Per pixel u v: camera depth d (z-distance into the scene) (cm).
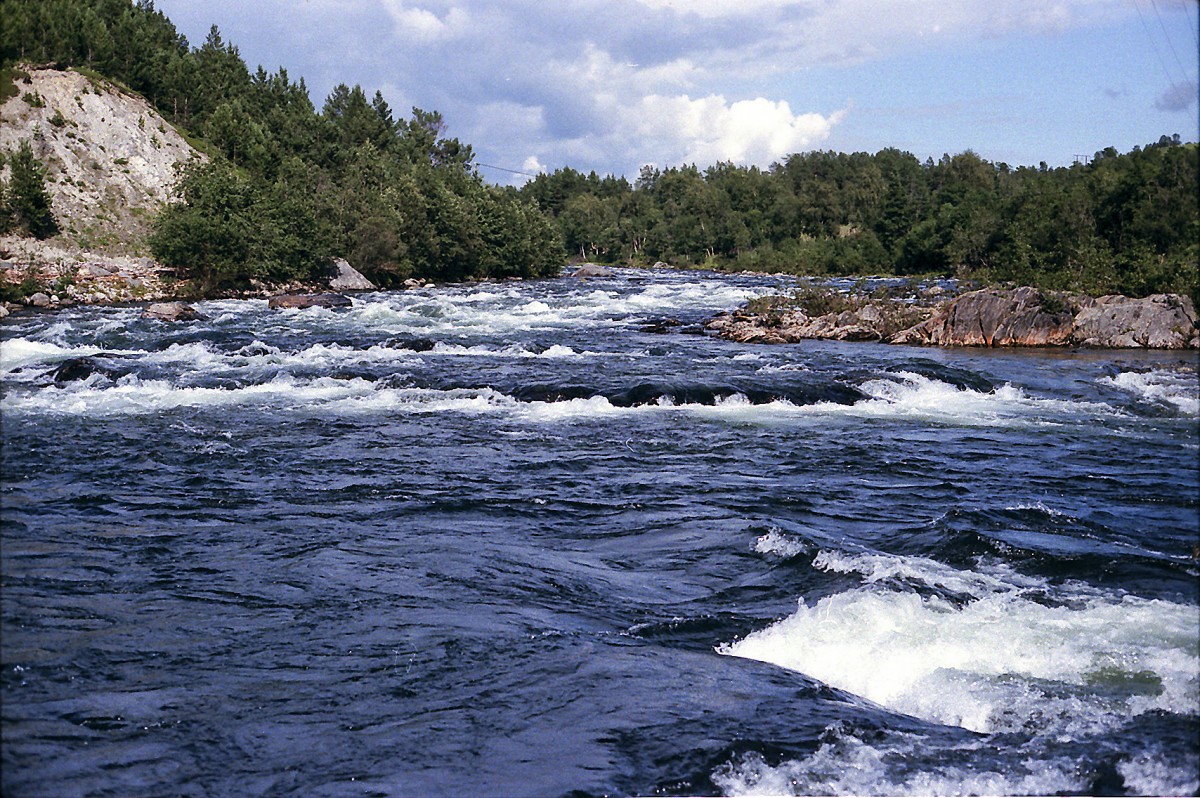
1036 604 1034
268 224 5881
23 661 897
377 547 1260
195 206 5688
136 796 683
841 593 1068
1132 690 842
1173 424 2114
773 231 14612
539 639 966
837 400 2345
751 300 4484
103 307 4672
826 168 17862
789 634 973
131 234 6309
